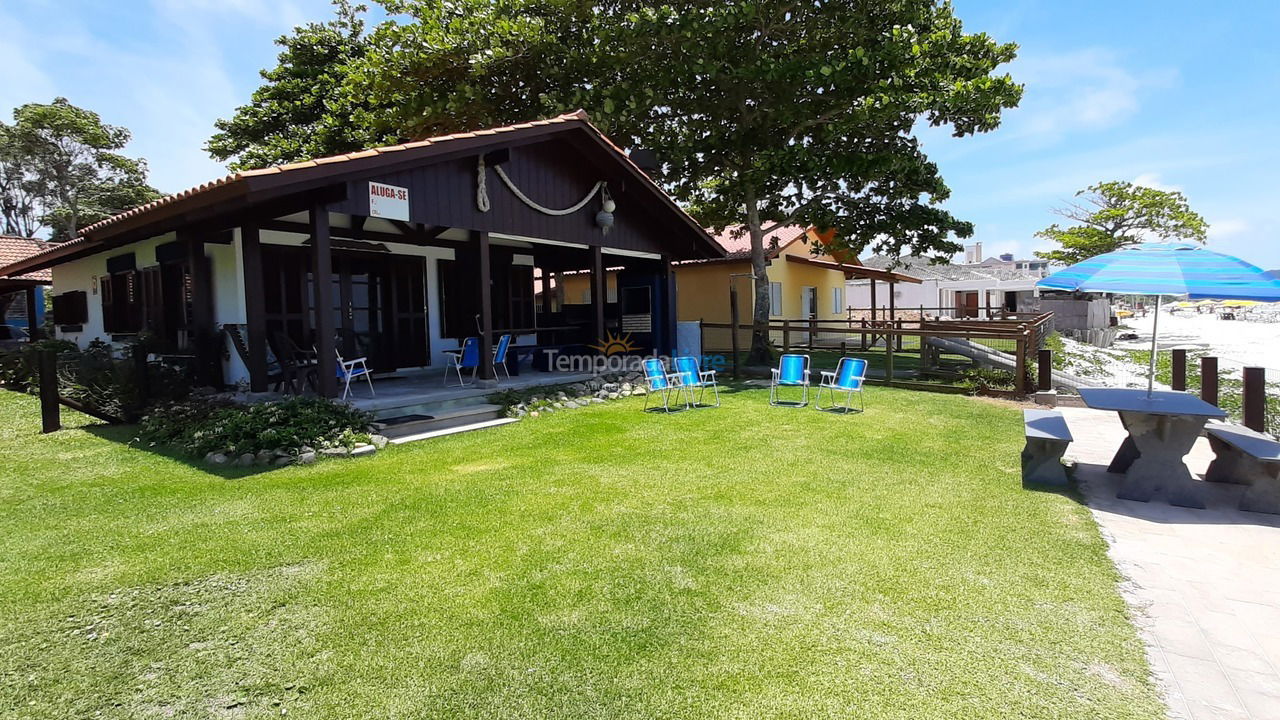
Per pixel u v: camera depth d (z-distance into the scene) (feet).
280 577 10.96
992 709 7.53
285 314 28.63
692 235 38.78
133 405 24.64
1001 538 12.80
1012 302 119.44
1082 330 79.61
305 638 9.04
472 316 36.88
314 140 59.52
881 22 39.22
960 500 15.20
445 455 19.66
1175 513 14.55
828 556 11.83
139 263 32.78
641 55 39.65
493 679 8.07
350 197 22.47
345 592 10.41
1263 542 12.82
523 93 43.60
